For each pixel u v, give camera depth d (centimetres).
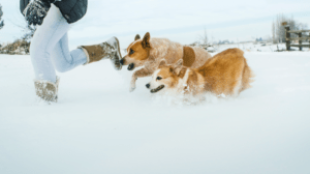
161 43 376
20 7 284
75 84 450
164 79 296
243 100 272
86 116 238
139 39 390
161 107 266
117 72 560
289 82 341
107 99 318
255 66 532
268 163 123
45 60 296
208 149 145
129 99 311
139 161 135
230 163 126
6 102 294
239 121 196
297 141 147
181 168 124
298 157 127
